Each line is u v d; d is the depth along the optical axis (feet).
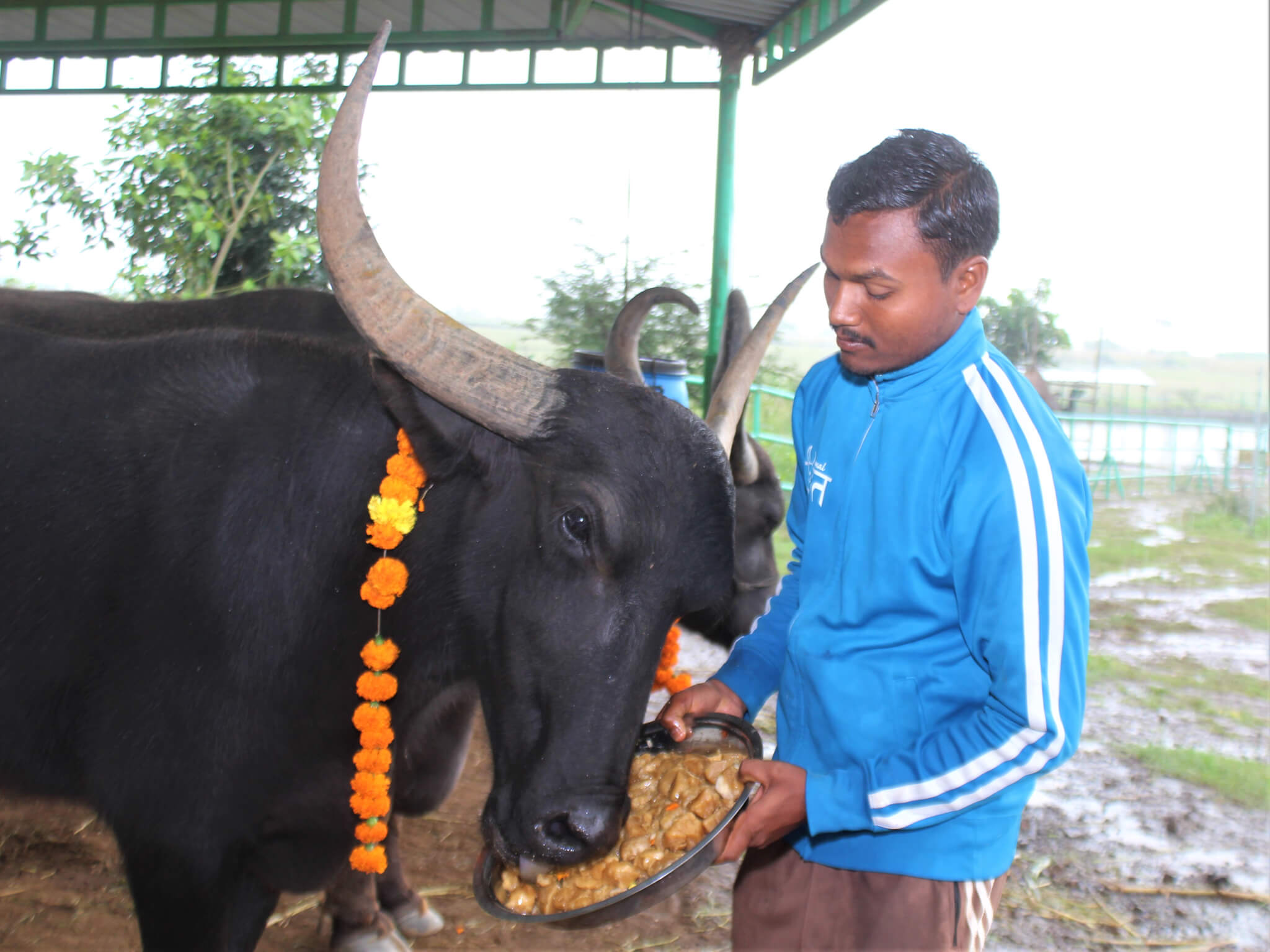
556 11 23.40
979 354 5.97
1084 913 11.39
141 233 34.27
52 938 10.23
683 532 6.75
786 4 21.43
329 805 7.85
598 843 6.37
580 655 6.68
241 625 7.36
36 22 27.37
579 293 39.24
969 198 5.47
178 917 7.63
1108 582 29.45
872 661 6.10
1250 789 14.62
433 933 10.81
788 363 52.19
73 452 7.69
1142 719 17.75
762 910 6.84
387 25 6.66
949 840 6.03
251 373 7.99
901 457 5.96
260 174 33.99
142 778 7.36
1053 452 5.63
